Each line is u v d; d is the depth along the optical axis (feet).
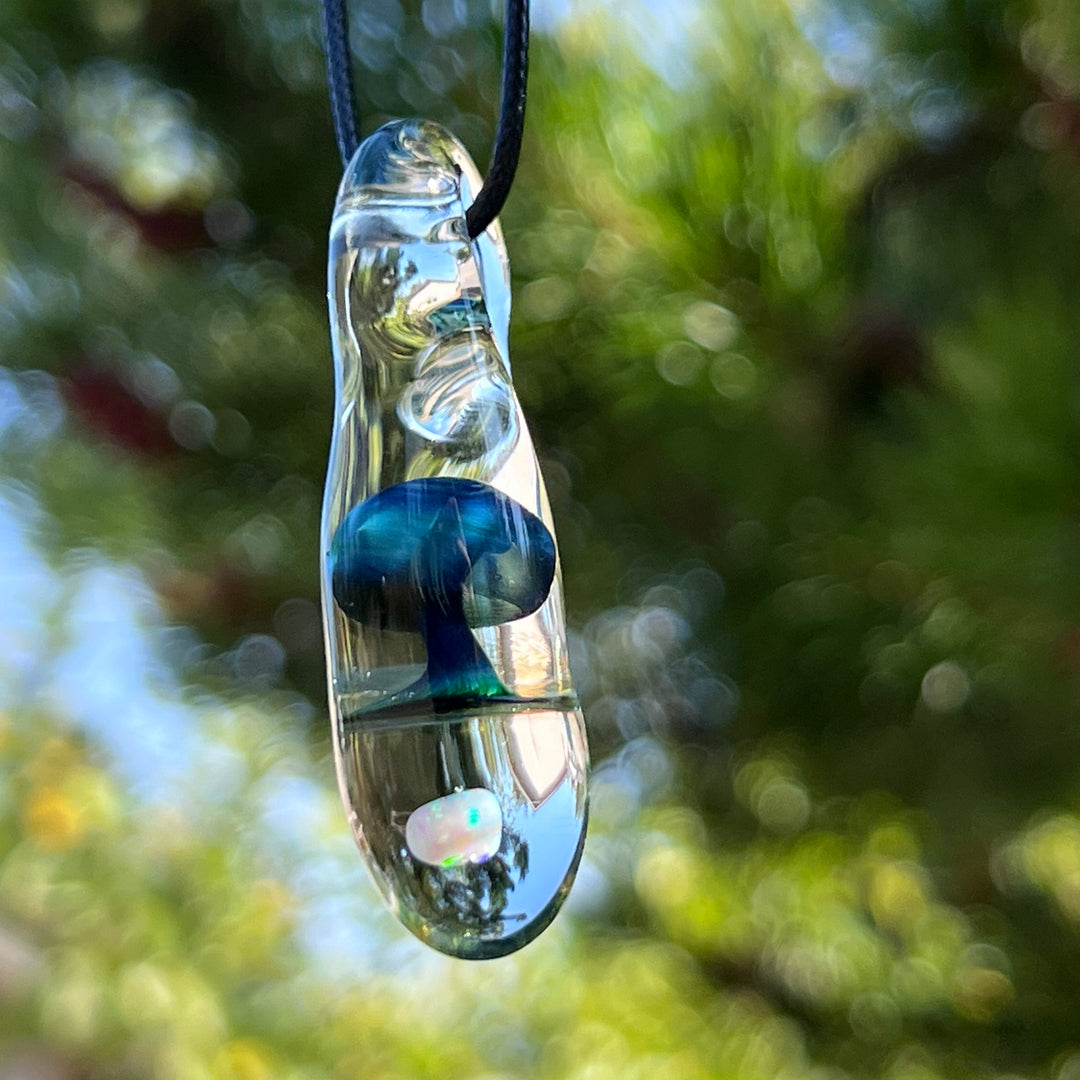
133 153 0.64
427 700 0.38
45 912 0.91
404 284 0.40
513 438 0.39
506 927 0.38
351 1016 0.91
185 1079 0.85
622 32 0.57
